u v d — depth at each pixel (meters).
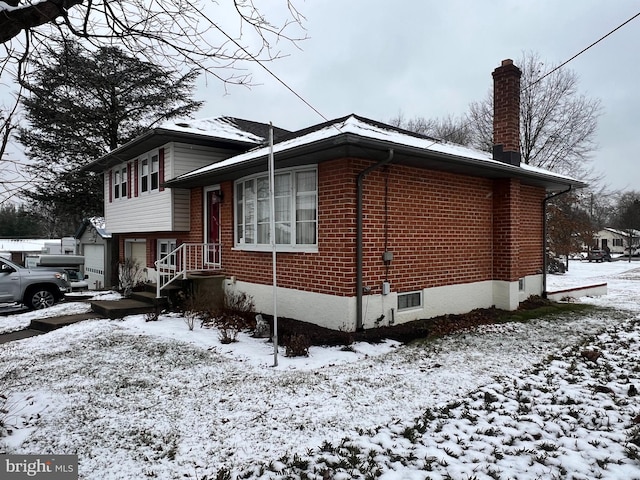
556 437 3.54
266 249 8.59
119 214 14.80
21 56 3.85
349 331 6.86
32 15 3.50
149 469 3.11
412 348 6.34
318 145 6.14
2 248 34.41
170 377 5.13
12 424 3.89
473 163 7.57
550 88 25.80
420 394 4.48
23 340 7.36
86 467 3.14
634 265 33.06
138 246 15.66
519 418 3.89
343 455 3.24
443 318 8.20
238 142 11.55
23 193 3.61
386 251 7.45
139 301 10.08
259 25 4.56
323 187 7.37
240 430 3.70
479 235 9.30
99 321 8.52
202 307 8.89
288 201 8.10
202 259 10.94
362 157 7.00
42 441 3.57
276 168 8.15
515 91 9.98
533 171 9.61
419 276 8.02
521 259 10.38
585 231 24.94
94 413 4.12
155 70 5.34
